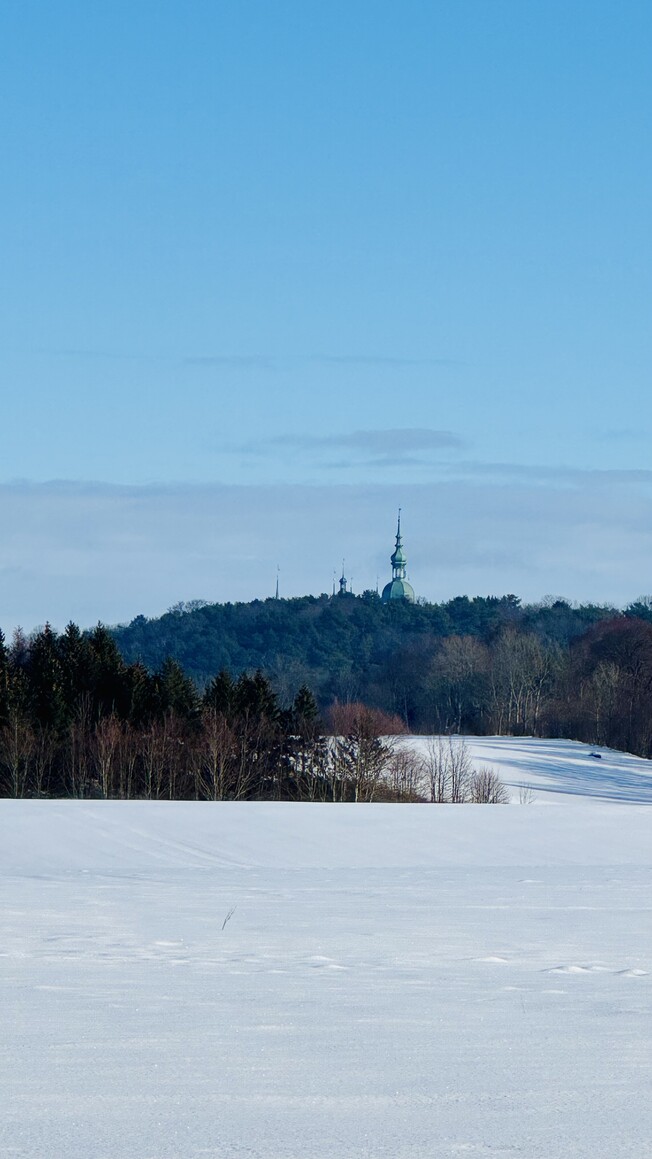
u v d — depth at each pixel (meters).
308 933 25.80
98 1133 10.28
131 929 26.33
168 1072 12.64
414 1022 15.80
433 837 72.44
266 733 130.25
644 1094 11.82
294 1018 15.99
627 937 25.38
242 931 26.06
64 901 32.78
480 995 18.02
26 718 128.38
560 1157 9.66
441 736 168.50
